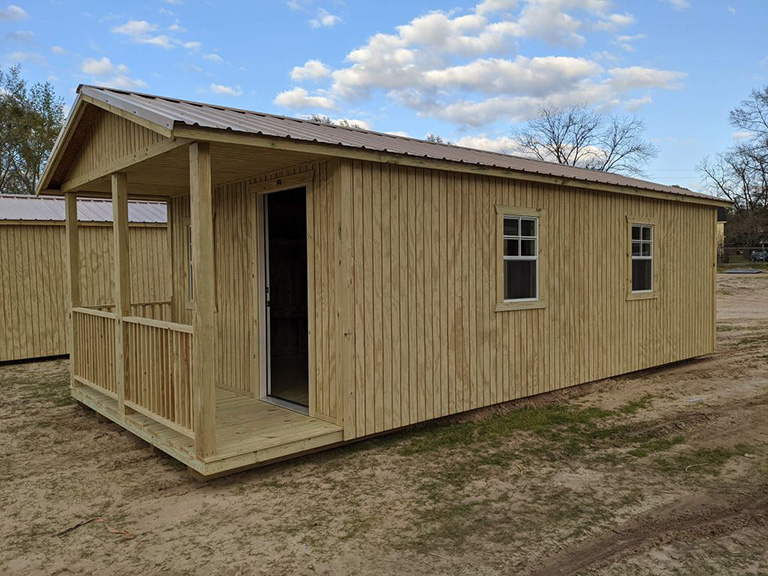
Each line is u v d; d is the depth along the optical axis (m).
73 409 6.88
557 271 7.12
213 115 5.02
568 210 7.26
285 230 8.32
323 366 5.25
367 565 3.16
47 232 10.83
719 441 5.39
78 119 5.70
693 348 9.45
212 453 4.25
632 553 3.26
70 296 6.81
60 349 10.95
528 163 8.81
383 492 4.20
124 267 5.46
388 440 5.42
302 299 8.62
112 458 5.07
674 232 9.03
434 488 4.27
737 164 36.88
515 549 3.32
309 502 4.03
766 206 34.88
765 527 3.60
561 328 7.20
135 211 12.34
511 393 6.57
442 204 5.80
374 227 5.19
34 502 4.14
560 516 3.77
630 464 4.79
